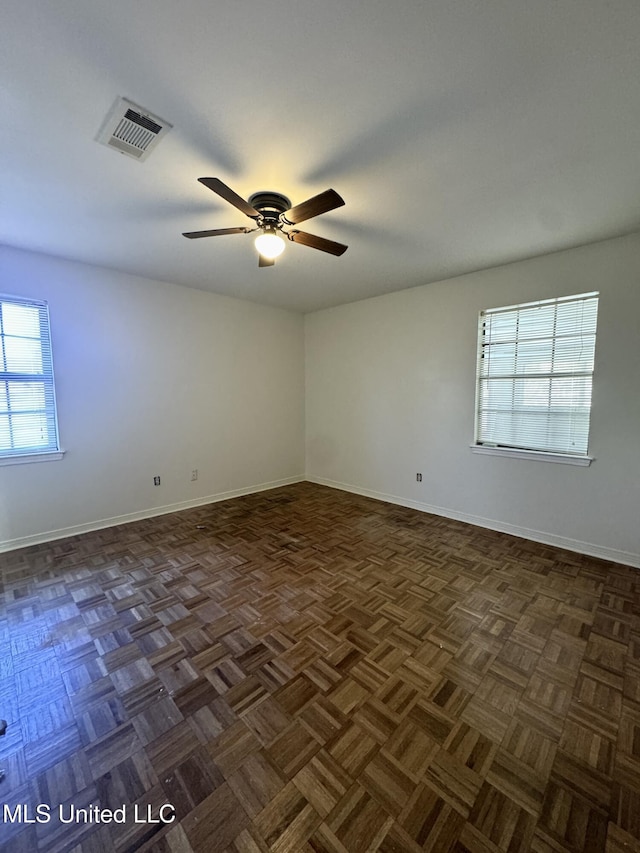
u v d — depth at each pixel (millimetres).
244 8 1075
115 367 3527
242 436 4629
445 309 3723
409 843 1067
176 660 1805
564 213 2307
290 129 1563
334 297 4371
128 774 1267
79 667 1763
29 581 2547
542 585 2502
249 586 2482
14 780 1250
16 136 1593
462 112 1467
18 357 3029
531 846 1062
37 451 3150
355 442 4719
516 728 1439
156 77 1308
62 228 2533
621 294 2709
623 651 1869
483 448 3533
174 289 3879
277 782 1234
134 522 3689
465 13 1092
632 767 1289
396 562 2832
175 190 2035
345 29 1140
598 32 1138
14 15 1091
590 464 2934
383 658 1816
